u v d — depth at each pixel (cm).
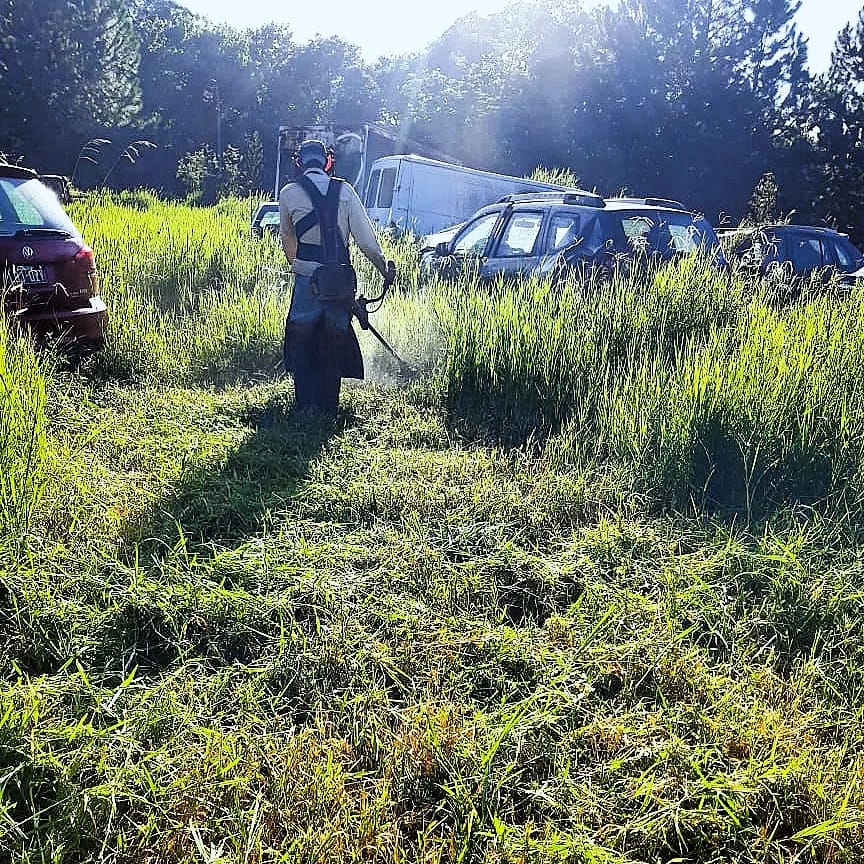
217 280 1041
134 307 821
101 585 328
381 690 285
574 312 676
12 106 3912
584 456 510
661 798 242
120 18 4234
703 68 3172
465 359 621
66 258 651
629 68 3231
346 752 261
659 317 693
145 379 677
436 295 789
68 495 397
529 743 262
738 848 233
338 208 570
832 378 509
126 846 221
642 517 437
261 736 258
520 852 224
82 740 244
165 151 4822
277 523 401
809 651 325
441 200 1895
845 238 1297
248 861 220
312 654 298
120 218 1528
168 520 395
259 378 712
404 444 538
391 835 229
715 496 461
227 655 305
